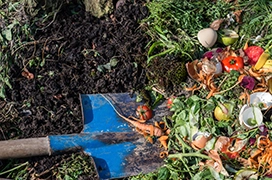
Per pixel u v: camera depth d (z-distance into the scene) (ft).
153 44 4.30
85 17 4.39
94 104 4.13
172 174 3.90
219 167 3.81
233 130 4.03
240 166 3.92
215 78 4.22
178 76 4.20
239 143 3.92
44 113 4.07
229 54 4.32
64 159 3.93
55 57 4.20
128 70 4.25
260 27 4.48
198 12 4.51
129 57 4.28
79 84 4.19
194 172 3.90
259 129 3.97
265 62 4.22
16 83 4.07
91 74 4.21
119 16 4.42
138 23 4.42
